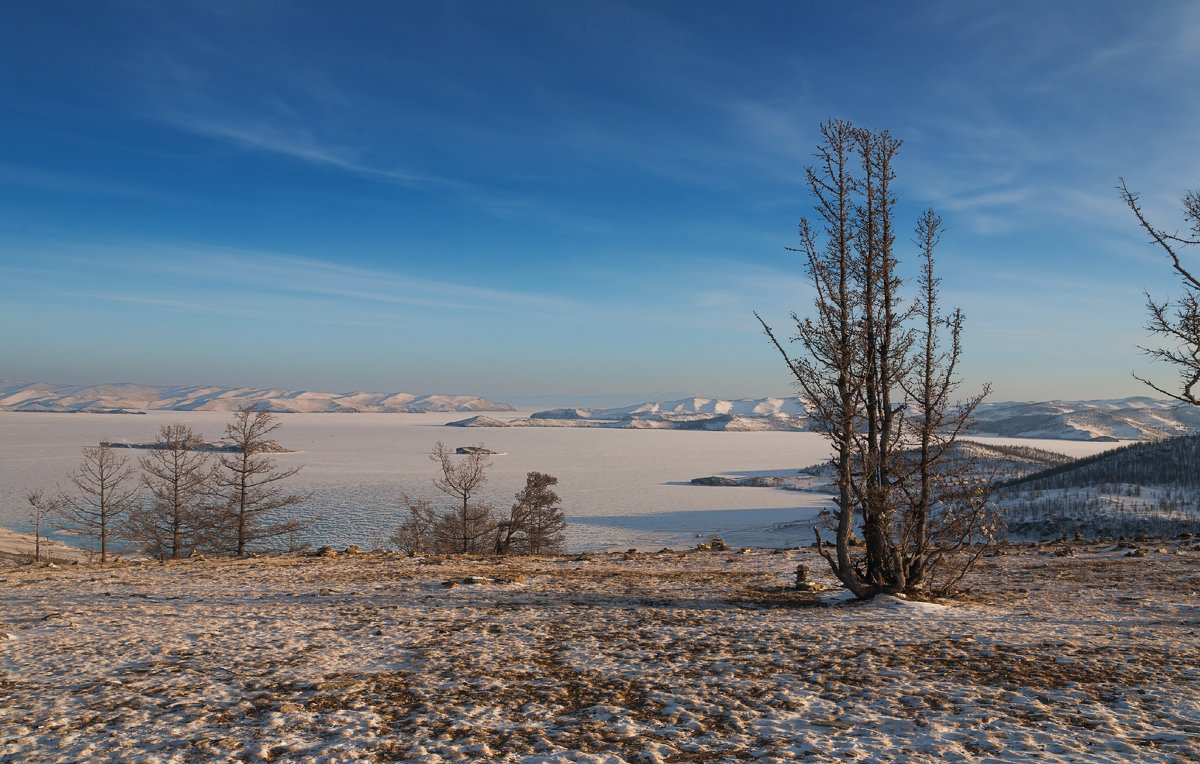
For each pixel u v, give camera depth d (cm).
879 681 884
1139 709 743
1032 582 1914
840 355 1633
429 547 5512
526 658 1047
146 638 1191
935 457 1656
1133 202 1353
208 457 14288
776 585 1927
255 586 1848
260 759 655
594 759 641
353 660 1042
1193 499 10412
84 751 680
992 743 650
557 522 5547
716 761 634
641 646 1126
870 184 1700
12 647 1131
